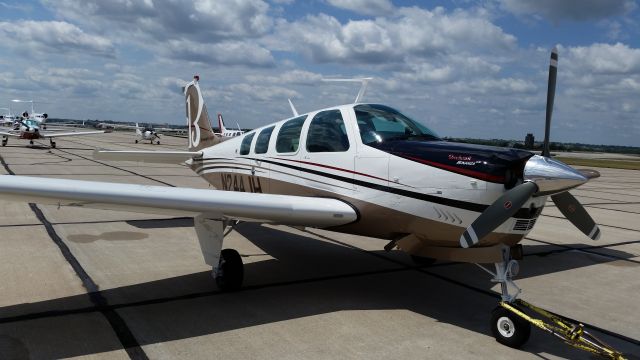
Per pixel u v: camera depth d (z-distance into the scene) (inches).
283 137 206.7
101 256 206.8
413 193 151.5
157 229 269.3
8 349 117.6
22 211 297.0
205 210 144.6
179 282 177.9
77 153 907.4
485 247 145.5
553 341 137.8
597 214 419.8
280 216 154.0
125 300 155.9
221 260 167.8
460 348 129.8
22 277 172.4
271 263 211.9
